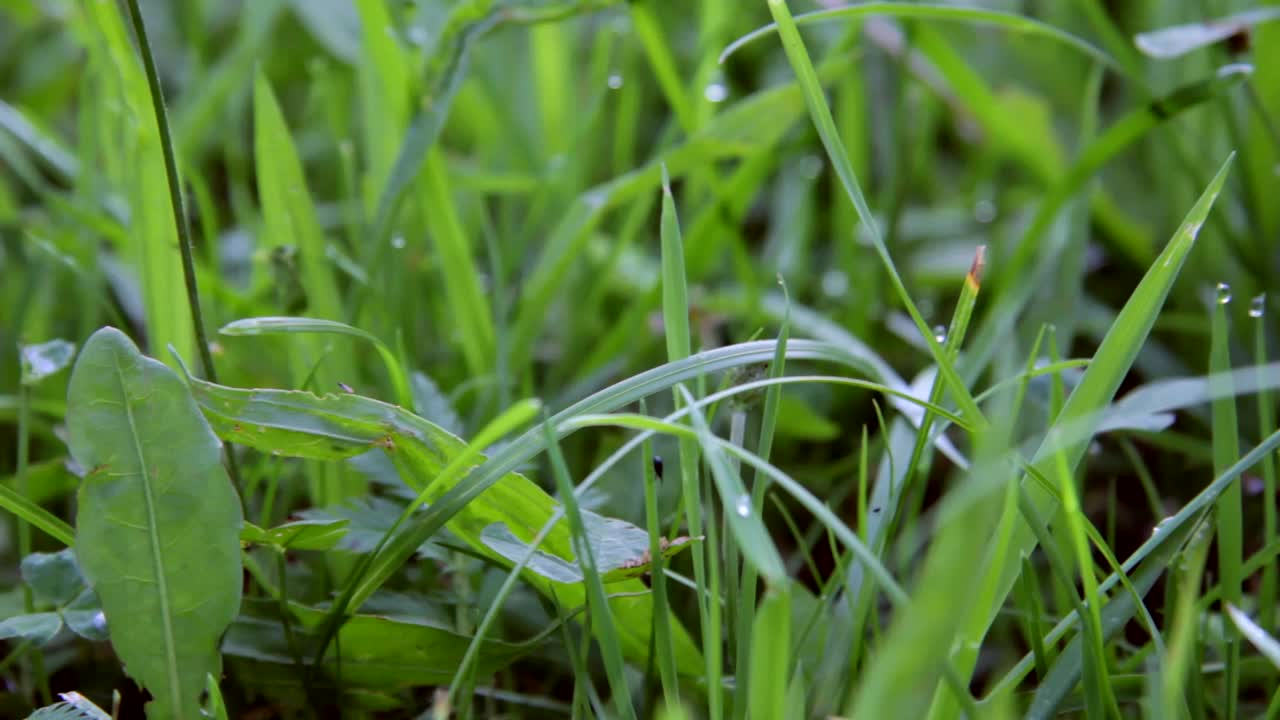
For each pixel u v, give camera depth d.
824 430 0.77
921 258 0.99
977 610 0.58
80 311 0.82
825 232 1.07
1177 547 0.61
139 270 0.70
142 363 0.61
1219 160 0.87
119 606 0.61
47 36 1.27
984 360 0.74
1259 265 0.81
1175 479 0.78
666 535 0.70
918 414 0.70
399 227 0.80
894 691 0.54
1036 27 0.74
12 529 0.74
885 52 1.05
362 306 0.76
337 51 1.03
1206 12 0.89
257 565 0.67
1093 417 0.58
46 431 0.78
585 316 0.86
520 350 0.79
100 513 0.60
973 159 1.10
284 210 0.71
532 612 0.68
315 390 0.71
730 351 0.62
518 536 0.62
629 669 0.66
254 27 1.00
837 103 1.09
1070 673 0.60
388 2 0.80
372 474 0.65
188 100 1.04
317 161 1.16
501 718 0.66
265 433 0.62
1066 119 1.09
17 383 0.81
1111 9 1.10
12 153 0.86
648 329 0.81
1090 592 0.59
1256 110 0.80
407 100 0.76
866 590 0.63
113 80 0.76
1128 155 1.05
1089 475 0.79
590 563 0.59
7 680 0.68
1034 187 1.07
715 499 0.70
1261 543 0.73
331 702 0.64
